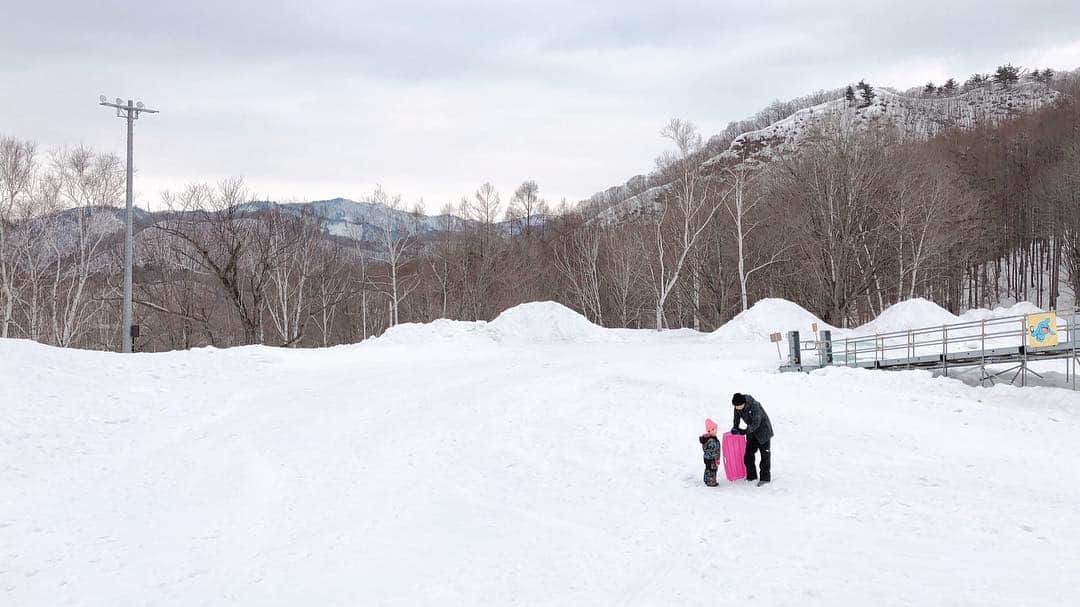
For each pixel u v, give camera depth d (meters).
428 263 66.62
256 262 42.28
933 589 6.20
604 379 20.56
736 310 64.62
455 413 17.55
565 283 71.56
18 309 41.75
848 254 46.78
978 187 65.69
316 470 13.49
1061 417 15.08
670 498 10.23
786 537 8.06
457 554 8.62
